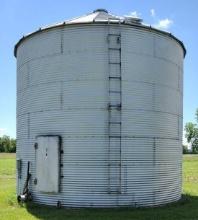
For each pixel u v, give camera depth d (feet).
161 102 63.16
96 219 51.31
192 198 71.77
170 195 64.23
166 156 63.57
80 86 59.82
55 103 61.11
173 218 52.70
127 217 52.65
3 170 158.81
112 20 60.80
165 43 64.59
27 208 59.41
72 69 60.39
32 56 64.69
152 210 57.67
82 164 58.80
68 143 59.62
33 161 63.31
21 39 67.10
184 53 74.74
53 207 59.41
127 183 58.80
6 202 64.69
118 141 58.85
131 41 60.64
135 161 59.52
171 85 65.62
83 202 58.39
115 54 59.88
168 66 65.00
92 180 58.44
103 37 59.93
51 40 62.23
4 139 498.28
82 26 60.34
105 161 58.44
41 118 62.44
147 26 61.77
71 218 52.01
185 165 214.69
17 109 70.59
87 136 59.00
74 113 59.72
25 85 66.23
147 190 60.18
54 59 61.77
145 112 60.90
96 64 59.67
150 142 61.05
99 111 59.06
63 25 60.95
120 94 59.47
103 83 59.36
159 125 62.49
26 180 63.72
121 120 59.26
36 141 62.59
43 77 62.69
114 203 58.13
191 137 458.91
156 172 61.52
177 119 67.41
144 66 61.41
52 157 60.08
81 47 60.23
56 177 59.52
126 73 60.03
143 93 61.00
